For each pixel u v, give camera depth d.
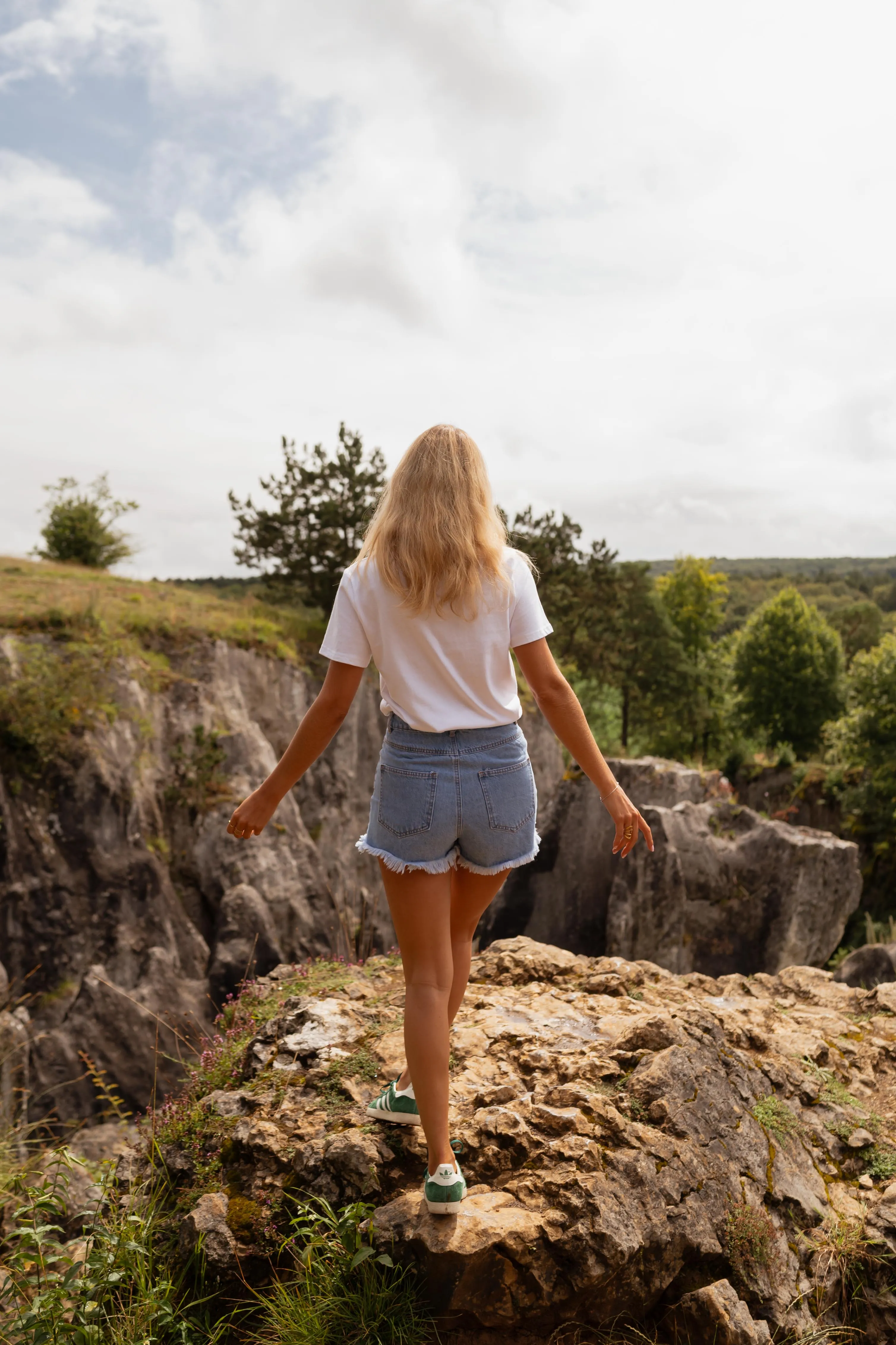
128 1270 2.31
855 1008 3.98
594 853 15.11
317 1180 2.40
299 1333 2.07
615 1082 2.71
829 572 144.75
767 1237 2.35
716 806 16.27
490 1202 2.22
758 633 42.94
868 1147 2.85
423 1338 2.05
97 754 15.05
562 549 28.78
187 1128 2.80
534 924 15.34
